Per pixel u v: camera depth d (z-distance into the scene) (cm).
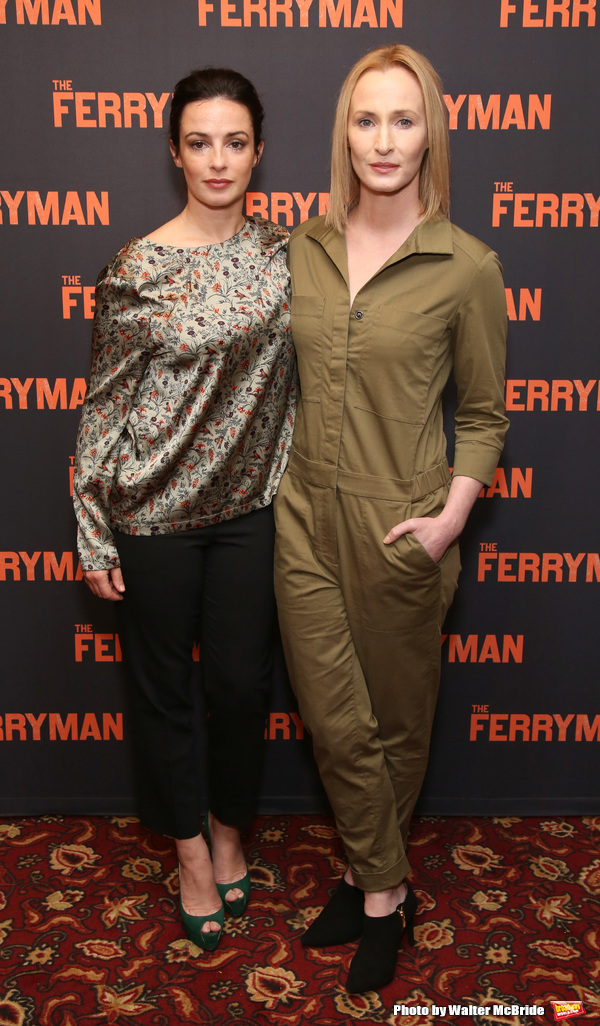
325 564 159
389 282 148
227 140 146
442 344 150
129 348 149
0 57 183
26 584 207
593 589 208
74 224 191
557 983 158
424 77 141
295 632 161
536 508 204
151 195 189
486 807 216
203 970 162
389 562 150
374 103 140
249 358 151
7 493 203
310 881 190
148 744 167
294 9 181
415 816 216
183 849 168
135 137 186
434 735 215
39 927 173
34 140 186
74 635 210
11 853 199
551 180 188
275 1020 150
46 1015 150
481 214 190
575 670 212
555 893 184
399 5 180
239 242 155
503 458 201
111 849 201
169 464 151
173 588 159
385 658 157
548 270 192
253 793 177
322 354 151
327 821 214
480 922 175
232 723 171
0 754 214
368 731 161
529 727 214
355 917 171
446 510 152
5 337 196
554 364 197
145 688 165
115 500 157
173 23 181
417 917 177
